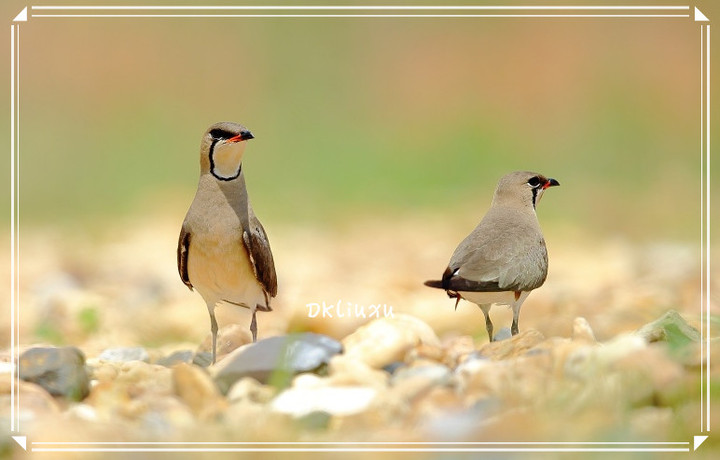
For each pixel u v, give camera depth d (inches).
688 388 247.6
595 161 1087.6
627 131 1149.1
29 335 462.6
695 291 464.4
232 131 343.0
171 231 856.3
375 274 617.6
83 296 534.3
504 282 331.0
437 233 805.2
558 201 922.1
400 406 258.5
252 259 350.3
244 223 348.8
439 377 271.6
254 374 281.7
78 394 280.4
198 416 267.9
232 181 348.8
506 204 350.9
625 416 242.7
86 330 473.7
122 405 267.9
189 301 533.3
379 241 776.3
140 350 365.1
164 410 262.7
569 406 248.5
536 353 281.7
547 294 494.9
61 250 766.5
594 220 829.8
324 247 756.0
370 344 296.7
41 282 625.6
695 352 263.3
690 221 801.6
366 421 253.4
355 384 272.1
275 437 243.3
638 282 515.2
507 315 450.0
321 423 252.8
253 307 362.3
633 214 839.7
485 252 334.6
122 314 506.6
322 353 287.0
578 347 264.4
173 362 358.3
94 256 732.0
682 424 236.2
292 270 655.1
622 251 678.5
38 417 253.8
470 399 255.0
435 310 462.9
